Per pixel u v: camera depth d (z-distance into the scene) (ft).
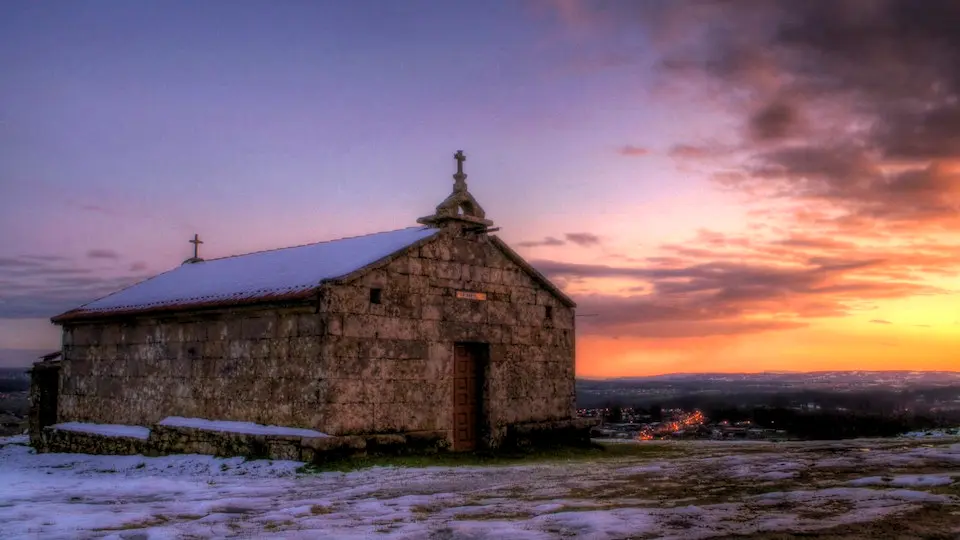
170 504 41.47
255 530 32.76
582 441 83.61
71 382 91.09
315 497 43.83
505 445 76.38
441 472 55.83
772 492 38.70
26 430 138.10
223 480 54.08
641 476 48.37
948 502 33.42
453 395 73.36
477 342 75.51
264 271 79.41
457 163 76.13
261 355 68.90
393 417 67.36
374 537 30.27
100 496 46.16
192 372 75.82
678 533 29.09
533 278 81.97
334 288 64.08
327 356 63.10
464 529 31.22
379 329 67.00
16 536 32.27
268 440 63.31
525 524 31.89
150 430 76.79
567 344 84.94
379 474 55.42
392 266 68.59
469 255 75.72
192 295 79.82
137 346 82.89
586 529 30.30
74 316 89.86
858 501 34.45
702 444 87.66
